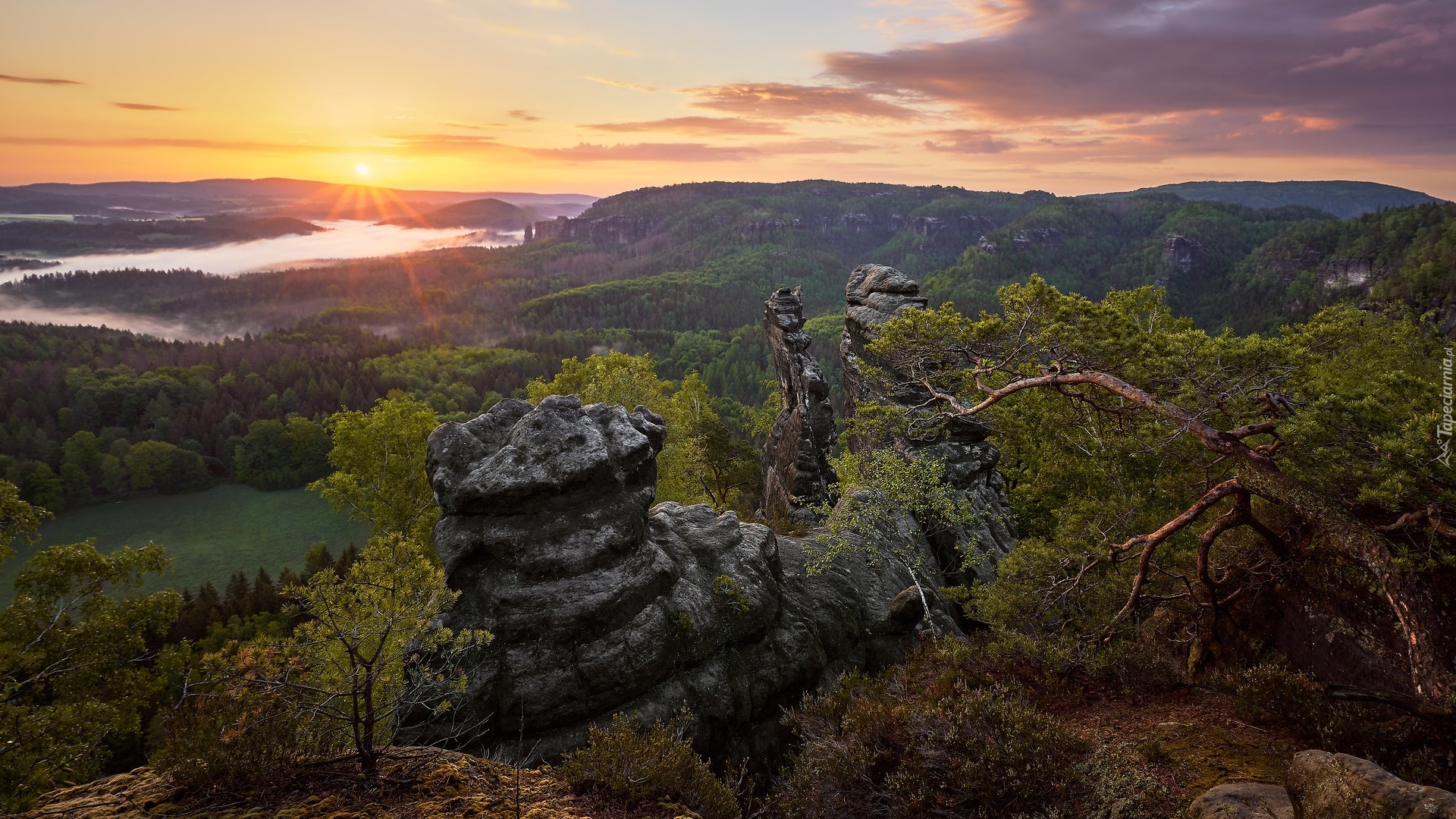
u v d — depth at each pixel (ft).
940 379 83.05
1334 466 39.19
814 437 122.31
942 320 72.69
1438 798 19.19
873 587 71.10
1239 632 44.39
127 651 63.41
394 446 141.18
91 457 579.07
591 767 26.43
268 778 22.43
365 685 23.70
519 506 51.39
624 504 54.13
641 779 26.20
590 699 47.83
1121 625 48.96
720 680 52.90
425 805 22.09
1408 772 27.30
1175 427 52.49
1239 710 33.88
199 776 21.50
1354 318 80.84
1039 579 53.67
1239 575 46.21
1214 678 38.83
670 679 51.44
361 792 22.53
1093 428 67.36
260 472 574.15
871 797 30.91
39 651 58.03
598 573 51.06
